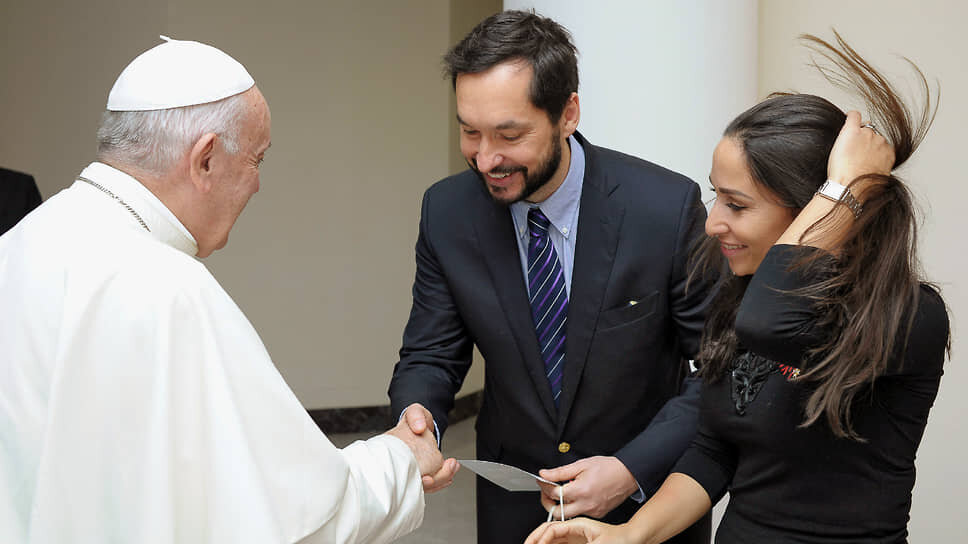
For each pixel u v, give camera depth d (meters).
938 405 3.48
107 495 1.49
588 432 2.24
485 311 2.24
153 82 1.70
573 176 2.18
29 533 1.47
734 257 1.71
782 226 1.65
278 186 6.69
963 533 3.47
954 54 3.35
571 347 2.19
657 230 2.17
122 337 1.53
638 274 2.18
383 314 6.94
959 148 3.36
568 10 2.91
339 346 6.90
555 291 2.23
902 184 1.58
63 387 1.48
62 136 6.54
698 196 2.24
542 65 1.90
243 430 1.58
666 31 2.88
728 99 2.95
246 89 1.77
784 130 1.61
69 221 1.63
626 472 2.06
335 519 1.72
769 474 1.63
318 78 6.68
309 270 6.81
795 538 1.60
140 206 1.68
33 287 1.57
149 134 1.68
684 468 1.85
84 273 1.56
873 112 1.69
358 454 1.87
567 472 2.05
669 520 1.79
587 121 2.94
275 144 6.65
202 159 1.70
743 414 1.65
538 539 1.82
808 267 1.54
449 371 2.38
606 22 2.88
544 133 1.95
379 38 6.72
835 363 1.53
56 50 6.49
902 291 1.50
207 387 1.58
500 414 2.31
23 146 6.56
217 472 1.56
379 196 6.85
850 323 1.50
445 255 2.29
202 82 1.71
